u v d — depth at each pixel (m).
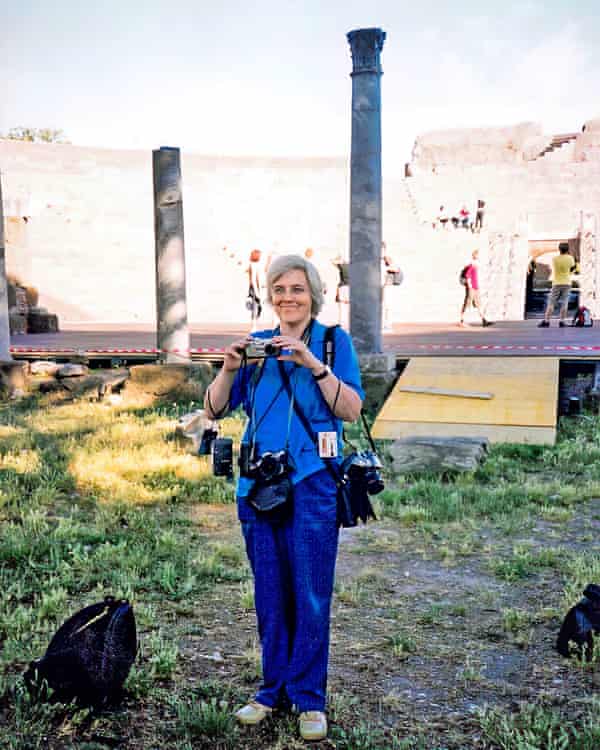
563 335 17.78
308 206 46.47
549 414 10.41
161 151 12.84
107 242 35.97
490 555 6.14
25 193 39.22
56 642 3.74
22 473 7.96
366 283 11.79
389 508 7.34
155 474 8.13
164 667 4.04
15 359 15.55
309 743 3.45
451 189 46.66
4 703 3.65
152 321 31.61
